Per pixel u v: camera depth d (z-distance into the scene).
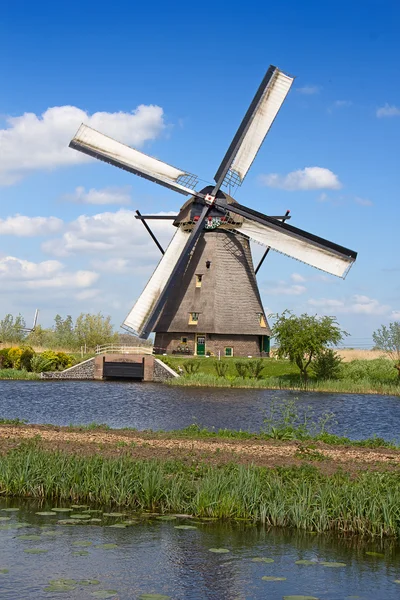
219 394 47.59
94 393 47.62
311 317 54.69
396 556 12.87
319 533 14.15
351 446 22.95
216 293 62.03
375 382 54.56
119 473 16.22
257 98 53.56
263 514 14.65
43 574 11.41
